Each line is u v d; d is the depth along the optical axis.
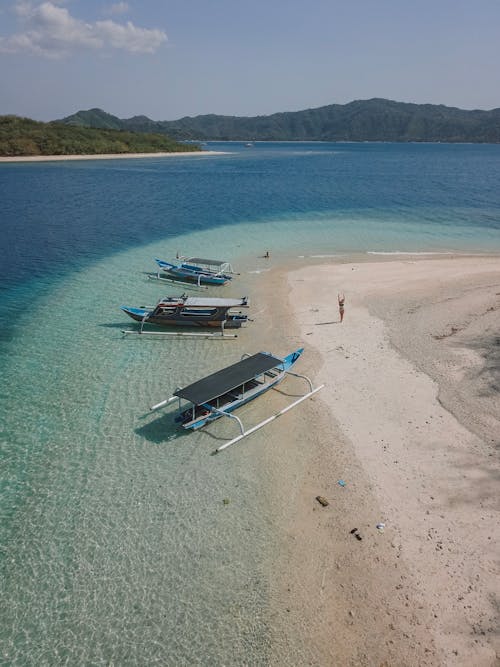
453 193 86.12
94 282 39.25
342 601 12.85
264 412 21.42
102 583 13.46
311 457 18.44
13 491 16.78
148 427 20.33
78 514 15.83
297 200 78.81
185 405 21.88
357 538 14.74
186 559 14.18
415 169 143.12
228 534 15.03
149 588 13.30
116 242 51.97
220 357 26.42
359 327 29.58
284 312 32.47
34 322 31.19
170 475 17.58
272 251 48.66
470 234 54.88
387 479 17.11
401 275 39.78
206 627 12.26
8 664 11.45
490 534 14.60
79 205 73.62
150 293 36.72
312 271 41.66
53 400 22.23
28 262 44.59
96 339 28.69
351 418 20.72
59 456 18.53
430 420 20.30
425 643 11.70
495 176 119.00
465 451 18.31
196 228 58.78
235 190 91.81
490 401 21.25
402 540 14.59
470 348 25.98
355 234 55.44
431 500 16.06
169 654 11.64
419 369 24.34
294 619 12.41
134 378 24.20
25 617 12.57
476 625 12.02
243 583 13.41
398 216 65.12
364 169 143.75
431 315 30.70
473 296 33.66
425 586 13.11
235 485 17.09
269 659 11.50
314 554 14.29
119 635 12.10
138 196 83.19
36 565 14.02
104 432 19.98
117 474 17.62
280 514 15.80
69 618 12.54
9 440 19.42
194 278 39.50
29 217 64.44
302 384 23.56
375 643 11.78
